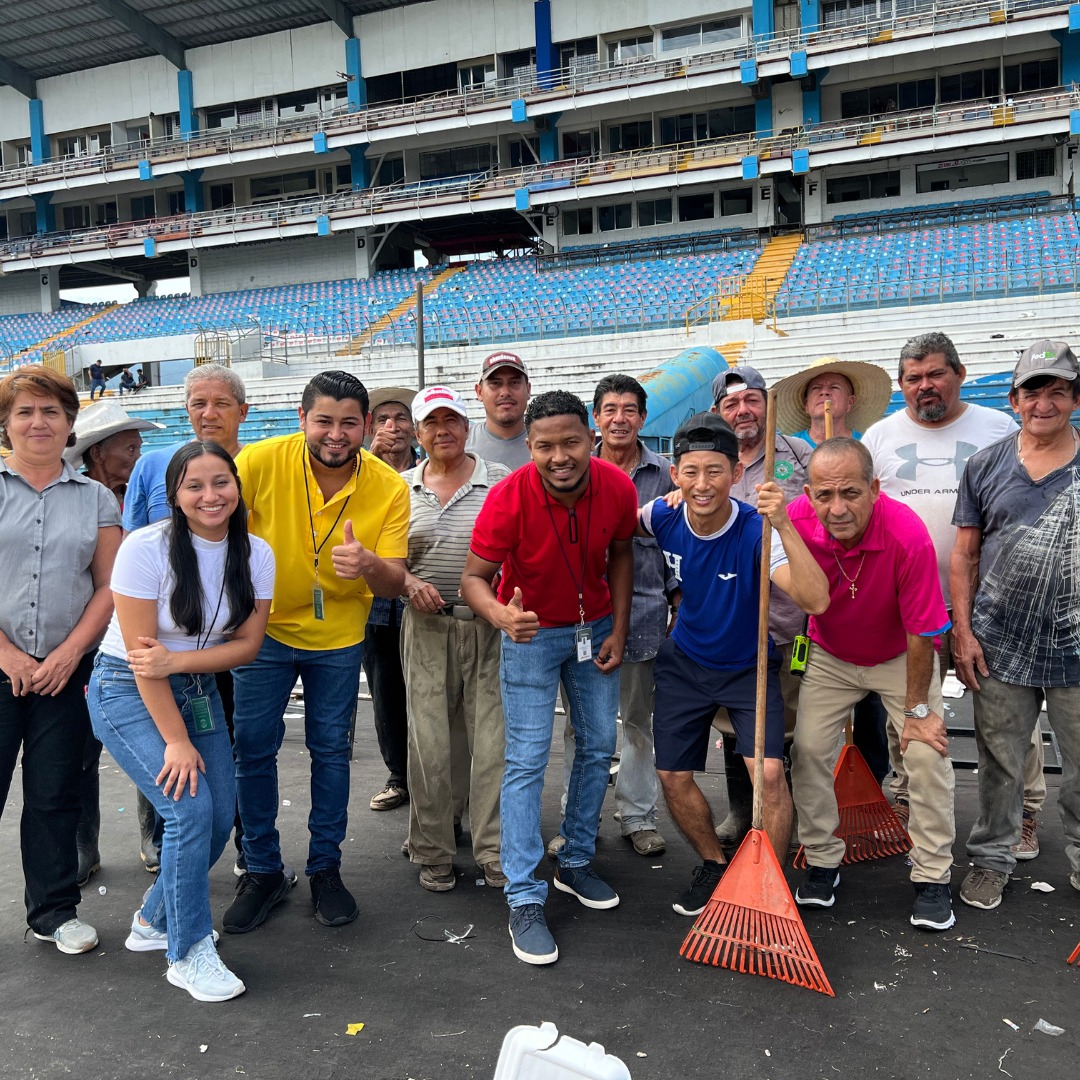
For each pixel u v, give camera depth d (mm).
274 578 3020
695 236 24016
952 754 4824
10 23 26625
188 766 2719
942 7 22531
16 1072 2391
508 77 26406
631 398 3904
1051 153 22188
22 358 26234
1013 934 3049
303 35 27641
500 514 3117
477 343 20812
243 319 26203
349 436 3055
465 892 3465
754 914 2877
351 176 28688
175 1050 2477
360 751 5352
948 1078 2320
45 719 3000
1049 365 3020
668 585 3855
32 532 2934
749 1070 2354
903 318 16625
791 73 22109
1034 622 3141
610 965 2889
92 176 28547
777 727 3205
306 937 3105
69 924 3043
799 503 3324
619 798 3914
